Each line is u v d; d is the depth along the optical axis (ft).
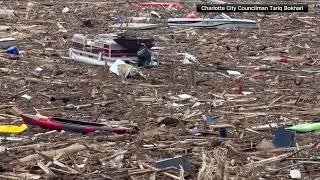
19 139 134.62
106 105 165.07
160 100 170.50
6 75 197.98
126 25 311.27
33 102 166.81
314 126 146.00
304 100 173.68
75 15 349.00
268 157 125.80
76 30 297.94
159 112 158.71
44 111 157.28
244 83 194.59
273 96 177.17
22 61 220.64
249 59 235.20
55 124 142.41
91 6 387.96
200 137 138.41
